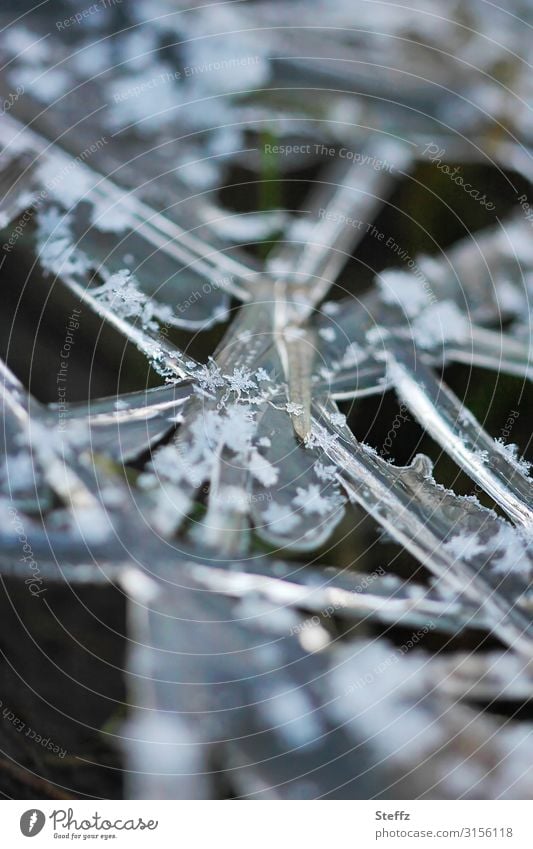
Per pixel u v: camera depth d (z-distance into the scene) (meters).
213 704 0.18
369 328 0.19
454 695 0.18
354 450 0.19
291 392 0.19
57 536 0.18
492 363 0.19
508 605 0.18
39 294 0.19
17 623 0.18
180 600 0.18
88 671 0.18
